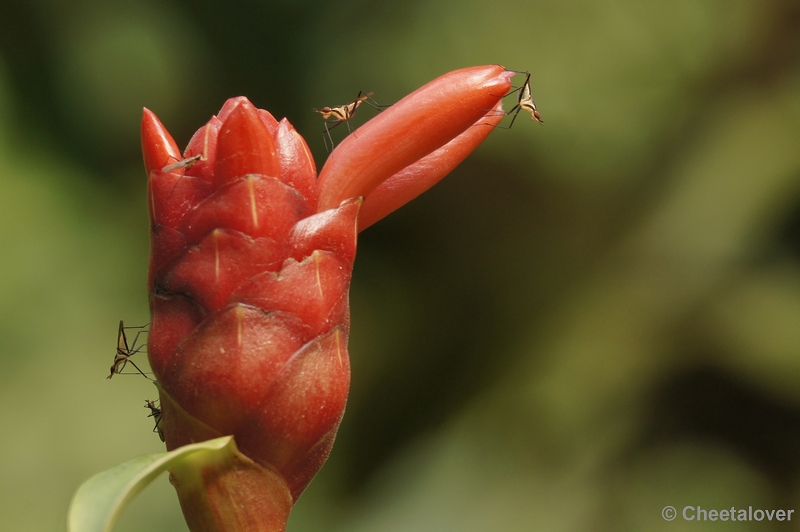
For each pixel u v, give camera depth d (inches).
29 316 61.9
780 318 60.4
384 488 65.9
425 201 71.1
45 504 56.3
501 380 68.3
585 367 65.2
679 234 65.6
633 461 61.5
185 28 75.8
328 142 69.5
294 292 17.9
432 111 18.3
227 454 17.8
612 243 68.0
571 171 66.5
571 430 63.4
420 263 73.7
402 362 71.3
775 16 65.3
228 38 75.5
